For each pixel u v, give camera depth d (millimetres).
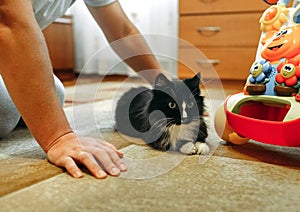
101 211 465
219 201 496
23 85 624
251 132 725
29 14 647
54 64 2730
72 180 580
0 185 554
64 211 466
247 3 2082
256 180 586
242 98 775
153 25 2625
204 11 2221
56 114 656
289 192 531
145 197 512
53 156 645
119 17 1049
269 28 808
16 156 736
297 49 706
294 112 654
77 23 3031
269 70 735
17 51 620
